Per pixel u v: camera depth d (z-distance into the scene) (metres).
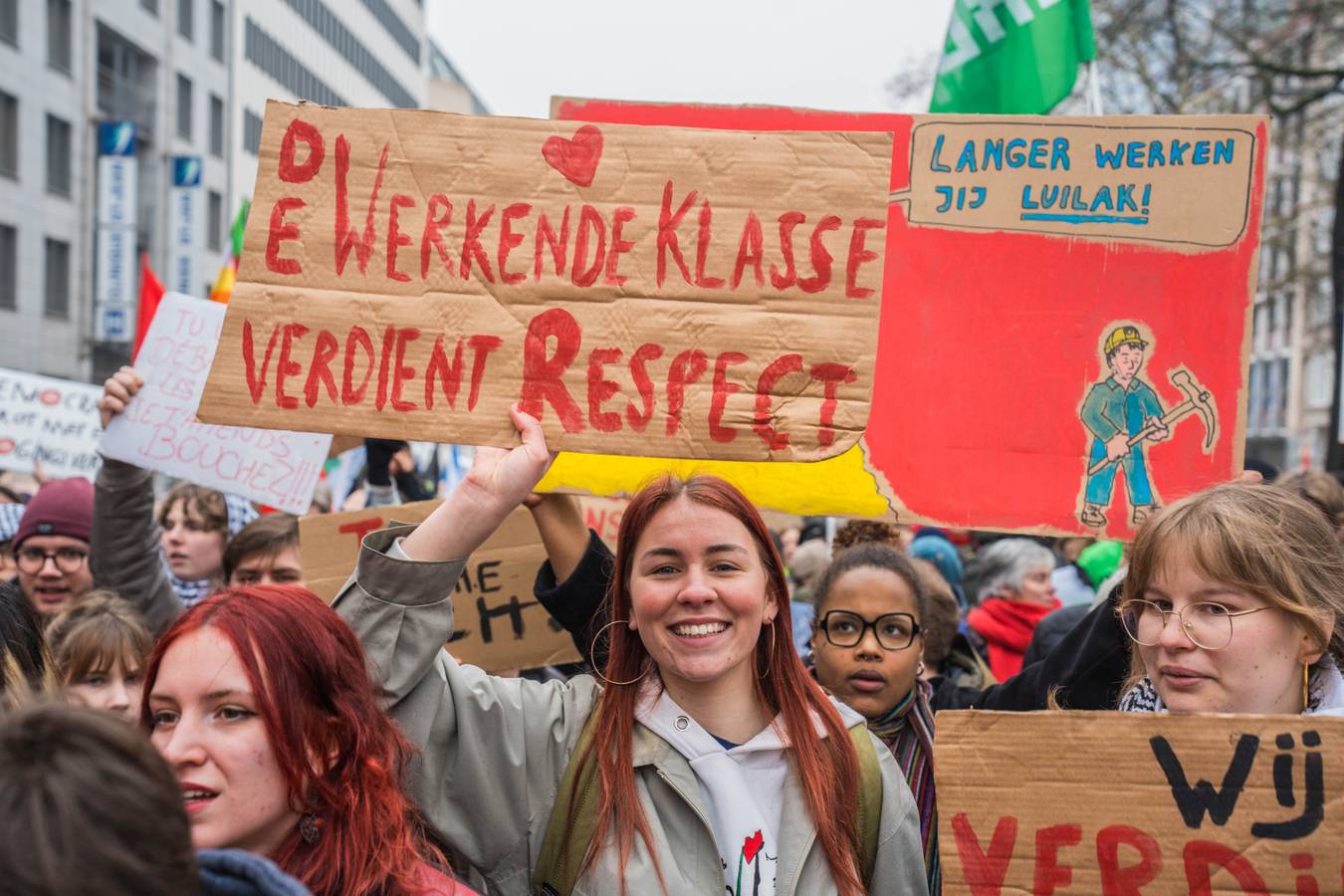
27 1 25.95
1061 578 6.54
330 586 3.67
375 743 2.00
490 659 3.73
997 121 3.00
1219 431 2.90
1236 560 2.12
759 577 2.37
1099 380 2.95
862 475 3.00
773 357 2.38
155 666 1.96
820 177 2.40
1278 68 16.33
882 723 3.25
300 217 2.44
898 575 3.28
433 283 2.43
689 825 2.27
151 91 32.19
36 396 6.47
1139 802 2.08
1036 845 2.10
